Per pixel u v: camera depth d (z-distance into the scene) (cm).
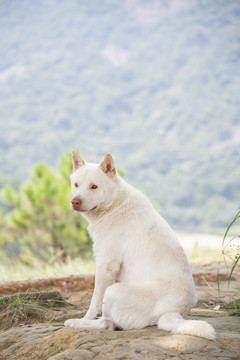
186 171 15938
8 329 457
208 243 1445
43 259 1264
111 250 422
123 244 420
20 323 466
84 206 436
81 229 1266
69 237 1244
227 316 434
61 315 465
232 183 13938
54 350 350
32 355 356
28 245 1293
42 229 1302
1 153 19300
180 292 379
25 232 1304
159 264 393
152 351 315
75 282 641
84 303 547
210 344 323
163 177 15850
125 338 344
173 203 13450
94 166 459
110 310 379
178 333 342
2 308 498
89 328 389
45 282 629
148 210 434
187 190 13900
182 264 399
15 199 1341
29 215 1293
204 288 600
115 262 420
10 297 510
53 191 1298
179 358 303
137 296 374
